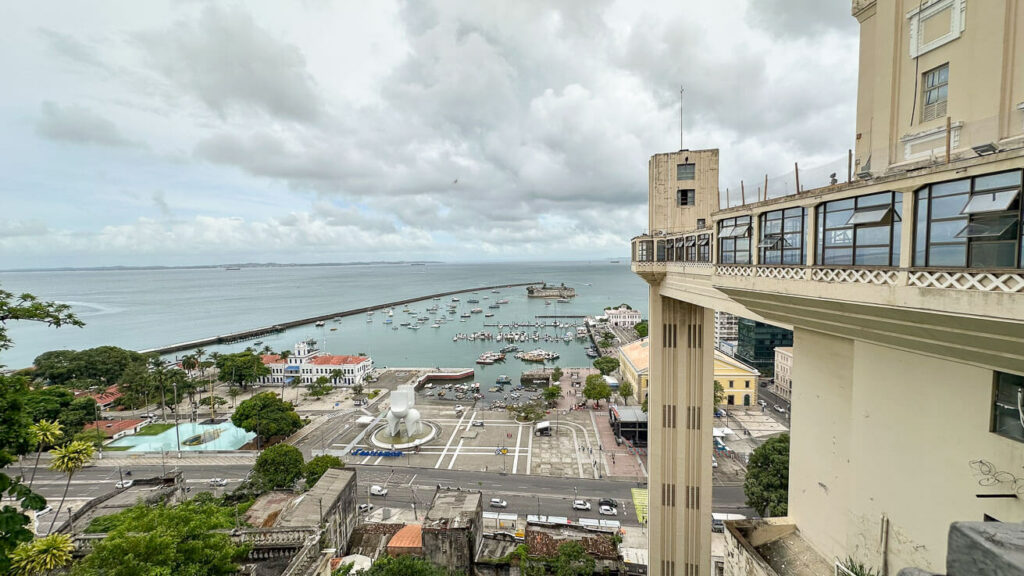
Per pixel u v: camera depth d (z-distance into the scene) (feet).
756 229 69.72
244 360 476.13
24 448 58.08
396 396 338.95
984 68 44.32
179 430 355.15
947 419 46.57
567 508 240.94
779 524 71.31
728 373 394.73
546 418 385.70
